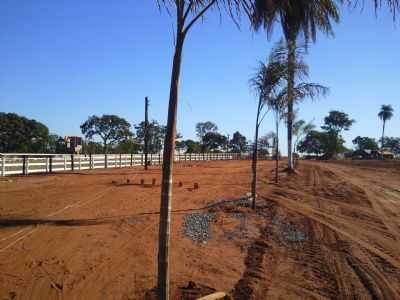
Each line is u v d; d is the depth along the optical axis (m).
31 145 64.38
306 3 5.48
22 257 7.75
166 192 4.77
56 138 68.31
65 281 6.65
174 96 4.80
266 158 88.81
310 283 7.26
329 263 8.51
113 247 8.76
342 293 6.84
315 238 10.76
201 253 8.77
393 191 22.56
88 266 7.44
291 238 10.66
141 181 21.50
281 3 5.21
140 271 7.30
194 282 6.74
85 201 14.66
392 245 10.20
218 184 23.53
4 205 13.16
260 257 8.75
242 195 18.59
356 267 8.27
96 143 78.75
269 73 13.75
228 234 10.73
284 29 6.31
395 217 14.30
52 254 8.02
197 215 13.10
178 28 4.81
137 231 10.35
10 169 24.06
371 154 104.69
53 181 21.38
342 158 111.69
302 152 119.88
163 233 4.78
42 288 6.32
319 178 30.62
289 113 19.62
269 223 12.52
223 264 8.10
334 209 15.66
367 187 24.42
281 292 6.75
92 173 28.55
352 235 11.23
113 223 11.12
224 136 111.62
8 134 61.81
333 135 115.62
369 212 15.21
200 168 40.81
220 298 6.18
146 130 36.25
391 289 7.07
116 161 38.84
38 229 9.98
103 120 77.62
